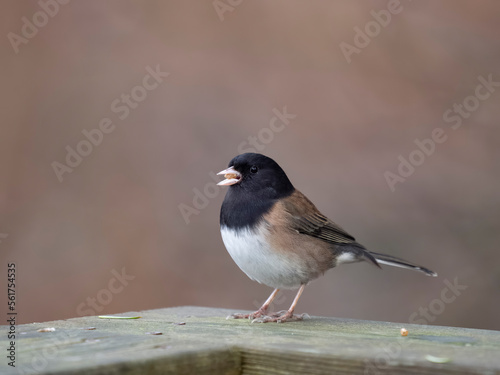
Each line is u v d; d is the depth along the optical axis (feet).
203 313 24.18
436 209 41.01
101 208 43.62
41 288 41.81
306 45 45.06
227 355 16.19
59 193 44.06
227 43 45.91
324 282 41.16
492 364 14.29
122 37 46.39
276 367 16.02
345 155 42.68
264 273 24.84
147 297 41.65
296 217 24.72
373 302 40.29
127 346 16.35
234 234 24.68
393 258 27.48
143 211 43.32
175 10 46.62
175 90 45.37
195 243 42.73
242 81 45.14
